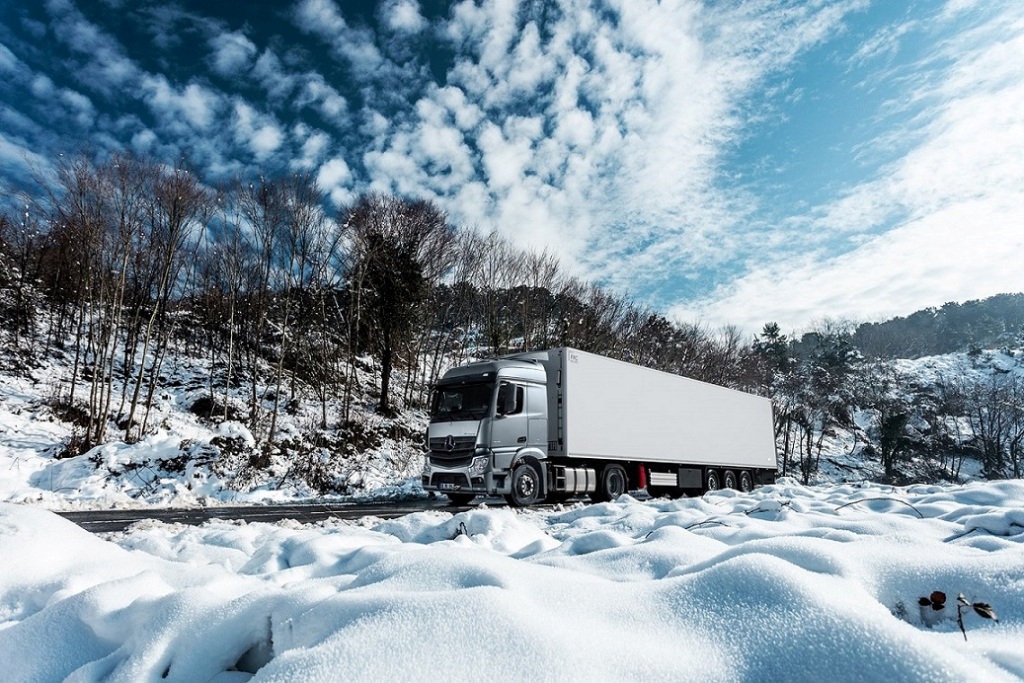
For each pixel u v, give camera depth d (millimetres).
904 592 2281
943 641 1766
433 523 6195
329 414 28594
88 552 3379
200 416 25594
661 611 1861
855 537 3531
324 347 33531
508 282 37812
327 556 3873
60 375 25406
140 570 3160
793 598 1733
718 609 1799
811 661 1452
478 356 38125
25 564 3072
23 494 14422
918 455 64812
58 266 29438
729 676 1449
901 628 1478
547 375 14703
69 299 29453
